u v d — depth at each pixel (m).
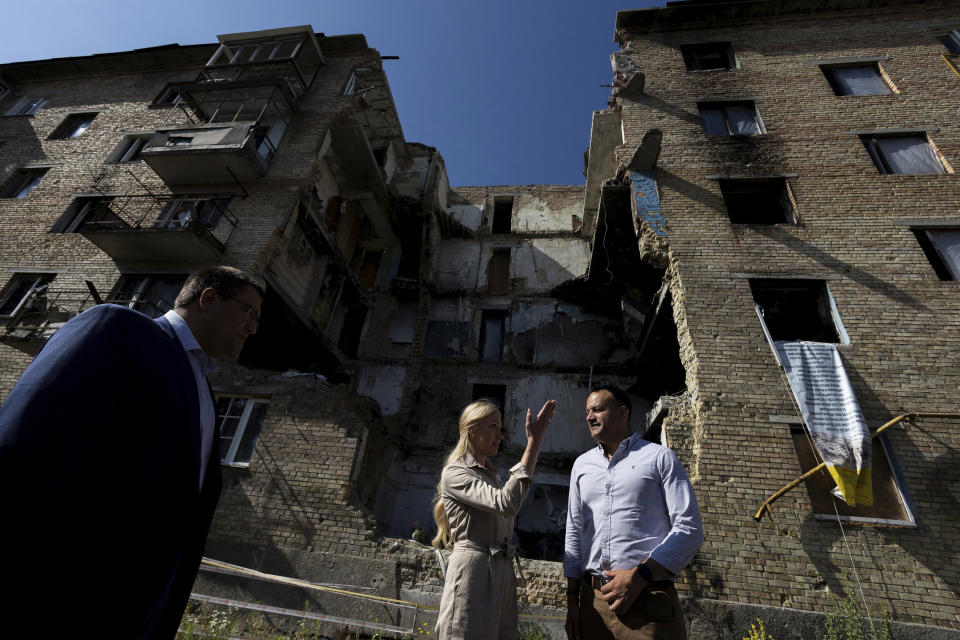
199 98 13.76
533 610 6.14
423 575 6.65
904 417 6.64
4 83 17.17
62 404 1.06
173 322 1.67
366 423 10.23
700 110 11.43
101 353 1.22
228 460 8.13
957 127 9.97
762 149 10.26
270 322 12.71
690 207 9.51
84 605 1.12
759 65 11.96
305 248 13.20
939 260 8.49
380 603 6.40
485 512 2.35
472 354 14.99
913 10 12.32
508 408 13.62
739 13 12.95
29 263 11.74
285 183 12.48
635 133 10.96
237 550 7.10
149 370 1.34
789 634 5.44
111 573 1.18
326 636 6.18
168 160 12.06
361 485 9.97
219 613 6.02
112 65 17.17
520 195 19.47
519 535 11.40
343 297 15.78
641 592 2.31
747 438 6.86
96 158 14.27
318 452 8.01
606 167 14.15
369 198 15.84
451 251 17.98
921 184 9.24
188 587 1.54
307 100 14.65
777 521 6.21
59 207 13.08
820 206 9.22
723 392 7.27
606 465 2.97
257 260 10.70
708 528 6.25
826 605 5.62
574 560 2.88
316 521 7.32
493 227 19.41
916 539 5.95
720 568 5.96
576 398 13.52
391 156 18.55
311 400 8.62
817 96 11.04
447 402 14.15
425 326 15.93
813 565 5.89
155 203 12.51
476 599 2.07
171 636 1.46
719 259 8.71
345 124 14.09
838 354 7.33
